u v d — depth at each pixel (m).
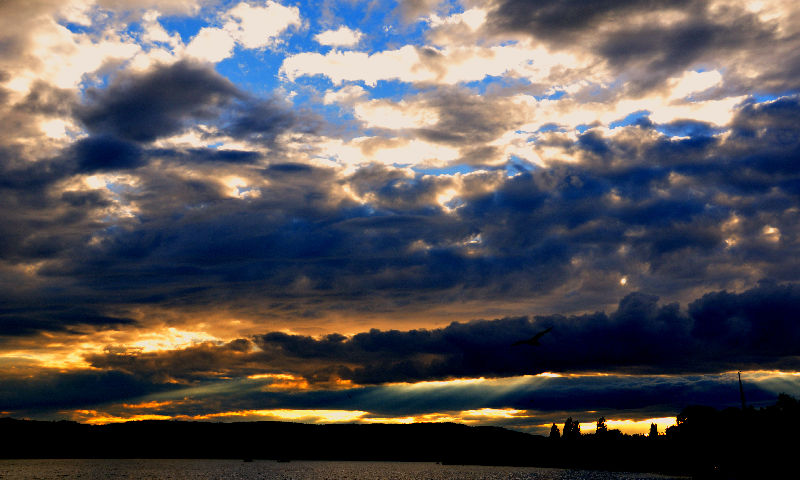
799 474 181.38
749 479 194.62
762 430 197.00
